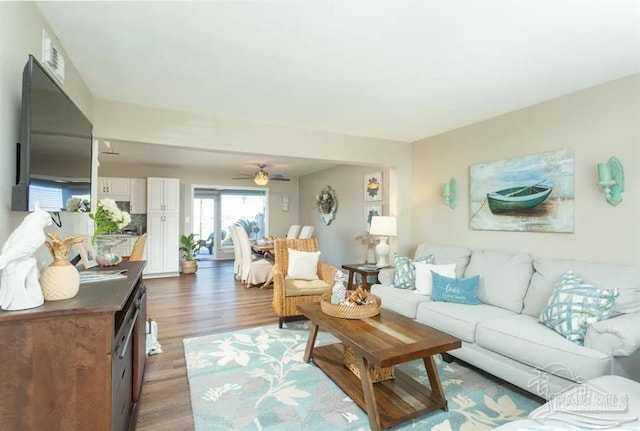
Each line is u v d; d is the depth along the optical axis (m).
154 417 1.99
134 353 2.00
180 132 3.26
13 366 1.12
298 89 2.76
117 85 2.67
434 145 4.23
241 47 2.08
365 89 2.76
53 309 1.17
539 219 3.01
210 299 4.89
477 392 2.29
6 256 1.11
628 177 2.44
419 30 1.88
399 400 2.10
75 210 1.91
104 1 1.61
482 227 3.55
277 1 1.62
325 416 2.01
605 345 1.87
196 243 7.52
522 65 2.32
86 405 1.20
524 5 1.64
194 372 2.56
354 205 6.28
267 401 2.17
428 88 2.74
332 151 4.07
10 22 1.38
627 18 1.75
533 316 2.63
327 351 2.88
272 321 3.87
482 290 3.07
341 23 1.82
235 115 3.41
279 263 4.23
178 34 1.93
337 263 6.84
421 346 1.93
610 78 2.52
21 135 1.32
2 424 1.11
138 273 1.94
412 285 3.49
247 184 8.57
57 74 1.94
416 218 4.53
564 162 2.84
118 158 6.08
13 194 1.33
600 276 2.39
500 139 3.40
